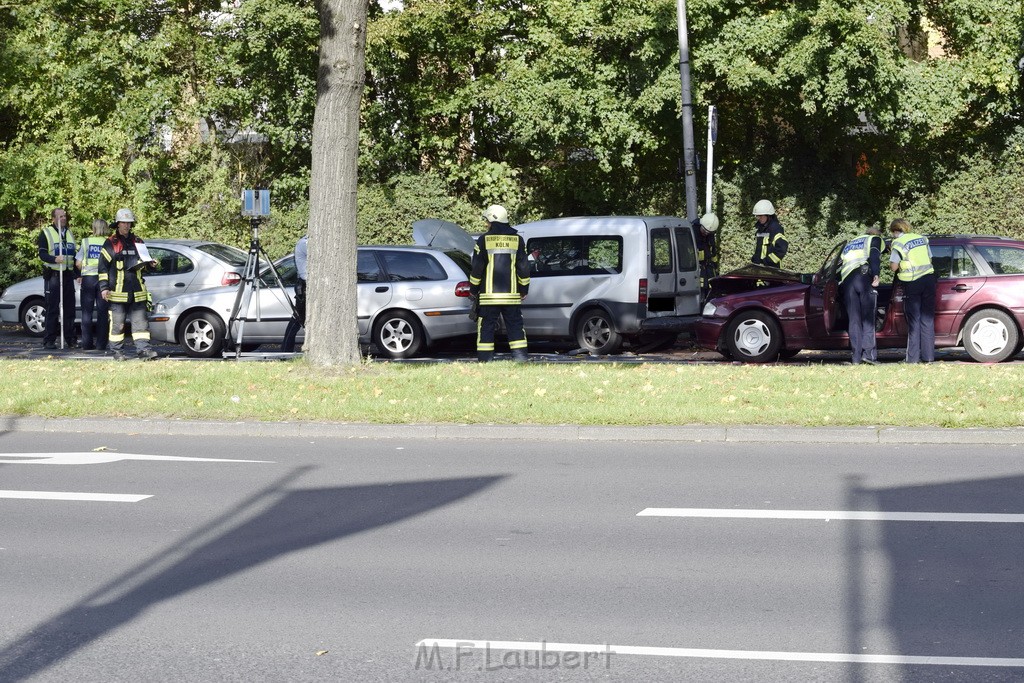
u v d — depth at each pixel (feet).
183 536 50.11
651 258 119.44
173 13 165.58
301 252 116.16
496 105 150.61
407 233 158.81
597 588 42.04
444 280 119.03
